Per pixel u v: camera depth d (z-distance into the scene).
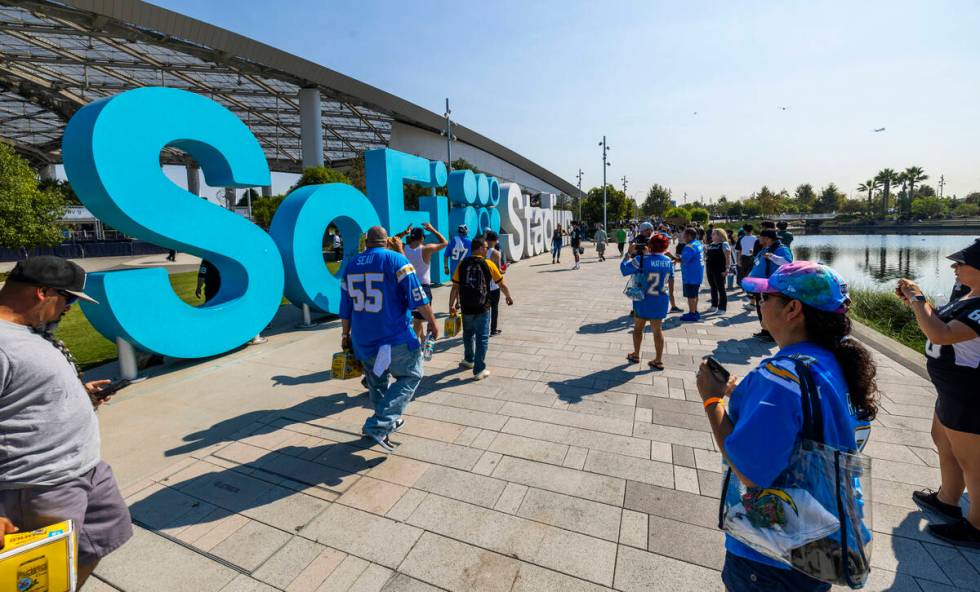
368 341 3.42
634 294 5.25
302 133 34.31
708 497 2.87
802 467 1.21
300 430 3.93
